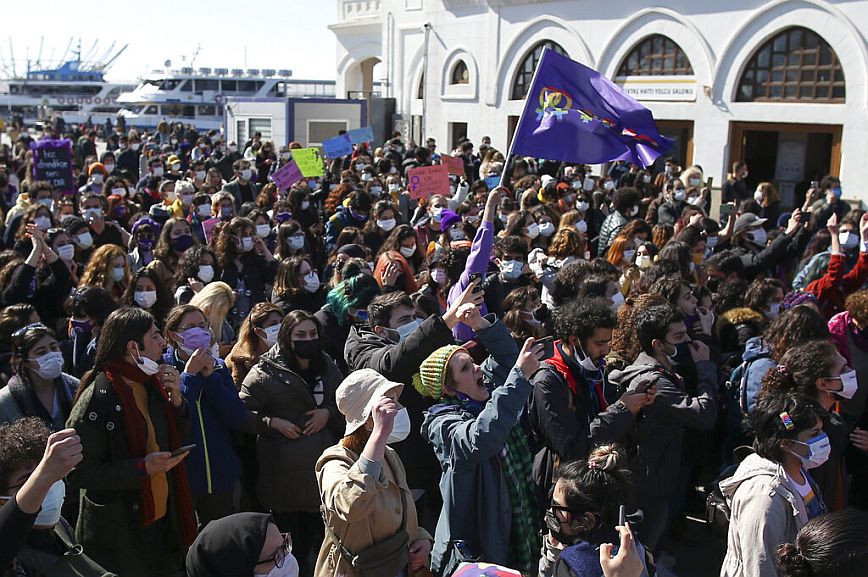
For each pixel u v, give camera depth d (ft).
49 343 14.92
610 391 15.46
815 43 55.36
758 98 58.80
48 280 22.41
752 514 11.39
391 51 91.04
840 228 26.40
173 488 14.20
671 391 15.20
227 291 20.33
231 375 16.52
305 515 15.88
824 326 16.49
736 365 18.37
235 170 45.78
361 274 19.85
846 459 17.53
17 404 14.79
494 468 13.03
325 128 83.66
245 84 136.77
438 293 22.97
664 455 15.40
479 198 37.70
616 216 32.30
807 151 60.85
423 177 41.04
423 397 14.89
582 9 68.74
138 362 13.48
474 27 78.95
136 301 20.66
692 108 62.28
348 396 11.87
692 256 25.21
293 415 15.72
